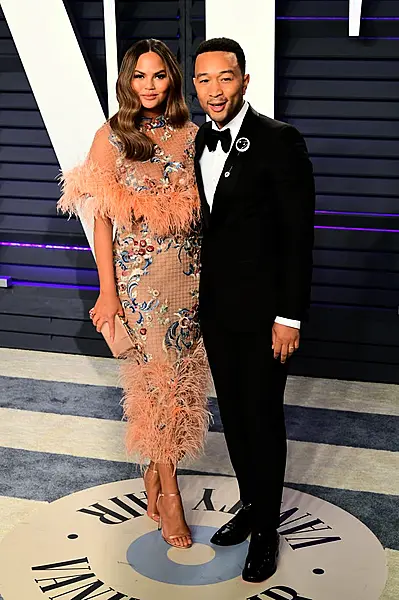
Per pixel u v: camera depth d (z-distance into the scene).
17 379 3.90
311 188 2.25
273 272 2.30
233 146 2.27
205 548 2.55
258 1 3.52
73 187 2.46
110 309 2.48
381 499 2.86
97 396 3.72
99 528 2.65
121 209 2.38
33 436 3.32
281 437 2.40
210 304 2.40
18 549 2.53
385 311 3.83
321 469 3.07
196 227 2.48
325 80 3.69
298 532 2.64
